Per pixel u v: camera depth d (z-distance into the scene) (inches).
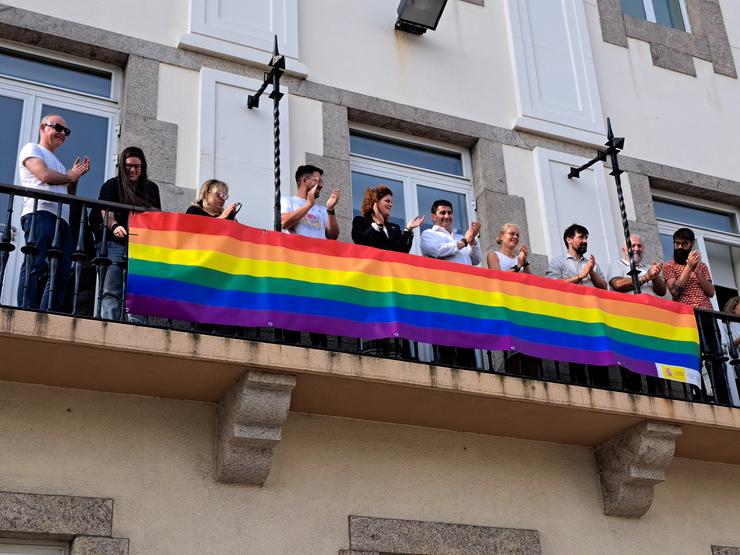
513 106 378.9
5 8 309.6
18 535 250.1
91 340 246.1
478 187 364.5
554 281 305.3
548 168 373.1
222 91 327.9
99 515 255.1
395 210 352.8
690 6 442.9
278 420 267.7
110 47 319.6
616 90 403.9
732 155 415.5
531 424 305.7
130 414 269.4
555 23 401.4
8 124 307.0
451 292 289.9
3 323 239.6
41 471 255.3
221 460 268.8
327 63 352.2
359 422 295.6
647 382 326.6
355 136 357.1
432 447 302.0
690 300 345.7
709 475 337.7
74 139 313.7
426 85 366.3
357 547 279.4
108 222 271.7
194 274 263.1
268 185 322.0
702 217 409.1
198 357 255.4
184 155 316.2
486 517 299.7
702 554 324.2
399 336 277.4
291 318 269.0
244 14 343.6
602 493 317.1
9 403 259.0
